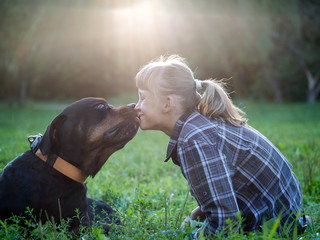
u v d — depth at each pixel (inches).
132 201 149.9
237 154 103.2
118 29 819.4
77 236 107.9
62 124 114.2
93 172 120.0
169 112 111.5
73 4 754.2
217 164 98.7
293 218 105.8
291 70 1088.2
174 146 107.6
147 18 815.1
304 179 171.9
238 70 1053.8
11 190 108.6
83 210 117.1
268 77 1053.2
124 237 101.3
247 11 833.5
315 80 1053.8
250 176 103.7
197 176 99.2
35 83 1167.0
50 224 101.5
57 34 774.5
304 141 290.0
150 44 829.2
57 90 1238.3
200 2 813.9
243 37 845.8
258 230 105.3
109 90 1210.0
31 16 721.0
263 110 718.5
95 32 802.2
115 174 198.2
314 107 814.5
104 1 786.2
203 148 99.3
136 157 248.5
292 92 1179.9
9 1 701.3
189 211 139.6
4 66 802.2
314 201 151.7
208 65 971.9
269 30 854.5
